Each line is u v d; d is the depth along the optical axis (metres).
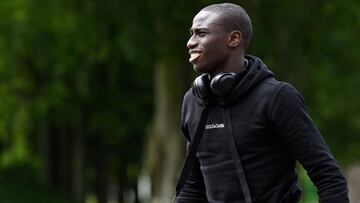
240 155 5.11
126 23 22.70
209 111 5.21
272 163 5.09
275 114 5.03
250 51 22.56
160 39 22.84
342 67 26.31
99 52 24.72
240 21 5.20
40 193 31.84
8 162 29.05
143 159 34.38
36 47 26.31
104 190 33.78
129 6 22.62
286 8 22.97
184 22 22.50
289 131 5.02
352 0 24.30
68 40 25.23
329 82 26.59
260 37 22.50
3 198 30.28
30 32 25.88
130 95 30.83
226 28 5.17
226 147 5.14
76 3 24.16
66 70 27.17
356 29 25.25
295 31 23.50
